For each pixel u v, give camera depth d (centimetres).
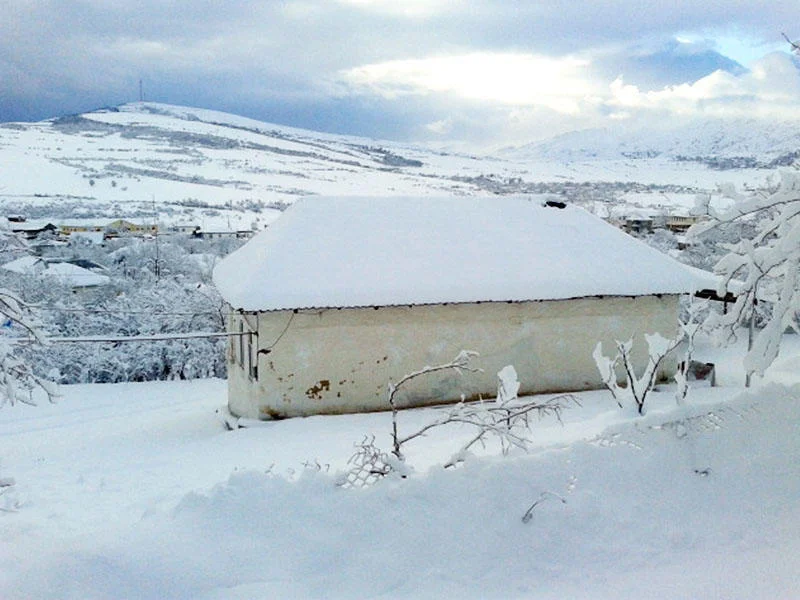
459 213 1856
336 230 1705
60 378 3309
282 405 1555
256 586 546
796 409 801
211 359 3441
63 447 1648
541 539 623
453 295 1602
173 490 978
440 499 635
